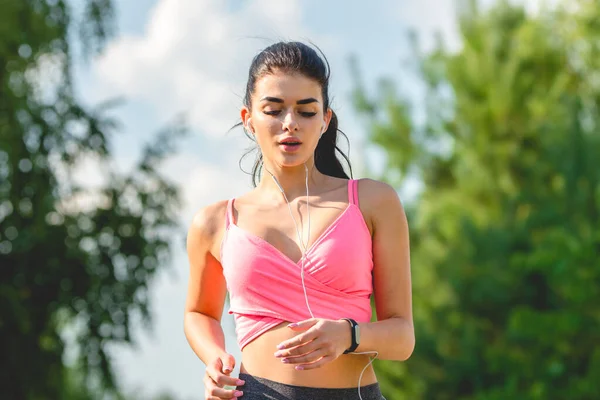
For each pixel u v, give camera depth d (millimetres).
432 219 15797
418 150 16844
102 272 13484
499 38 16156
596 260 10961
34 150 13219
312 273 2680
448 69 16219
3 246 13250
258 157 3297
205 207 2990
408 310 2836
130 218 13844
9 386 12875
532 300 13281
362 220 2773
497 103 15555
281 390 2652
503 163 15406
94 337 13281
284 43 2840
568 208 13211
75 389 14664
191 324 3023
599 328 11242
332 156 3145
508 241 13570
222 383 2723
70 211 13969
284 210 2809
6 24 12055
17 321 12641
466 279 13648
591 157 13273
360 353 2645
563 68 16359
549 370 11656
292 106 2773
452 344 13945
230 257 2783
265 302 2711
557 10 17250
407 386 14219
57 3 13391
